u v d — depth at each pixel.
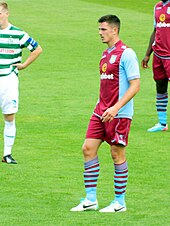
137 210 22.77
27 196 24.20
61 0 85.75
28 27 71.06
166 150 31.14
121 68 22.28
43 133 34.25
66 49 61.69
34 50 28.52
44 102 42.38
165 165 28.59
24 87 47.00
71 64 55.75
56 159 29.31
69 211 22.61
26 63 28.45
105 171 27.55
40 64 55.44
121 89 22.36
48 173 27.14
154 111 40.44
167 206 23.23
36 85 47.75
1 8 27.92
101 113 22.50
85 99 43.44
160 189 25.23
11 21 73.75
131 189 25.17
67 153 30.34
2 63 28.22
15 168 27.81
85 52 60.69
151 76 51.94
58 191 24.81
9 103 28.28
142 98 44.19
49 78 50.28
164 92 35.34
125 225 21.25
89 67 54.72
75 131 34.75
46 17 76.12
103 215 22.17
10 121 28.53
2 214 22.23
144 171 27.61
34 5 82.50
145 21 74.81
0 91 28.27
